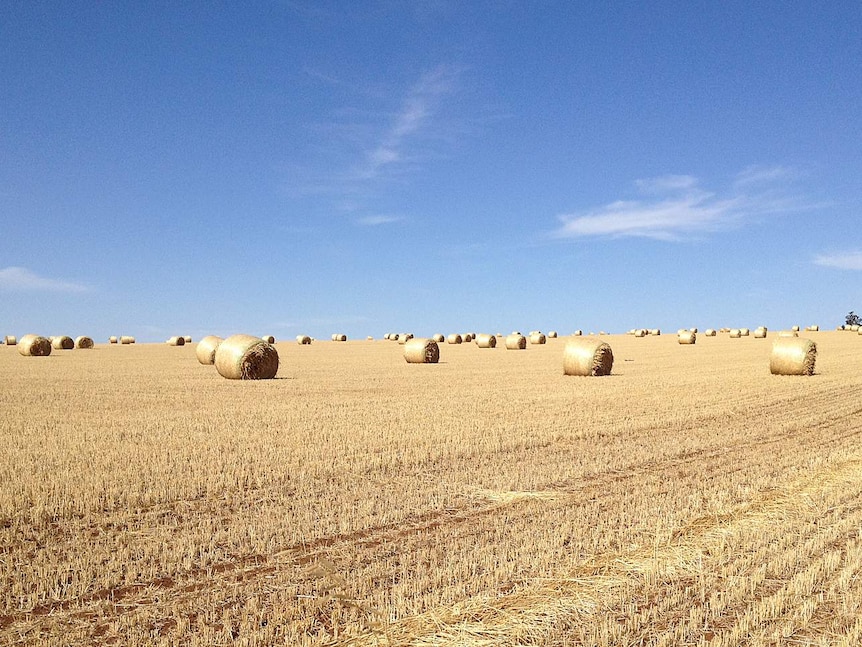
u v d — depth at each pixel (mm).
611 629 5938
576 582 7012
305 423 16688
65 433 15023
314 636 5859
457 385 27391
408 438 14664
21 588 6734
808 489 10820
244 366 29859
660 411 19297
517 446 14211
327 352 59250
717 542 8250
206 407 19844
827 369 35594
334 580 6961
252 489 10648
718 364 40719
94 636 5883
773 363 32250
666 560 7637
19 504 9461
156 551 7805
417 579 6961
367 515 9234
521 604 6484
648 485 11047
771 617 6238
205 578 7090
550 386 26812
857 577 7137
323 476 11453
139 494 10016
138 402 21062
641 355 50875
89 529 8664
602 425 16734
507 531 8648
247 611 6293
